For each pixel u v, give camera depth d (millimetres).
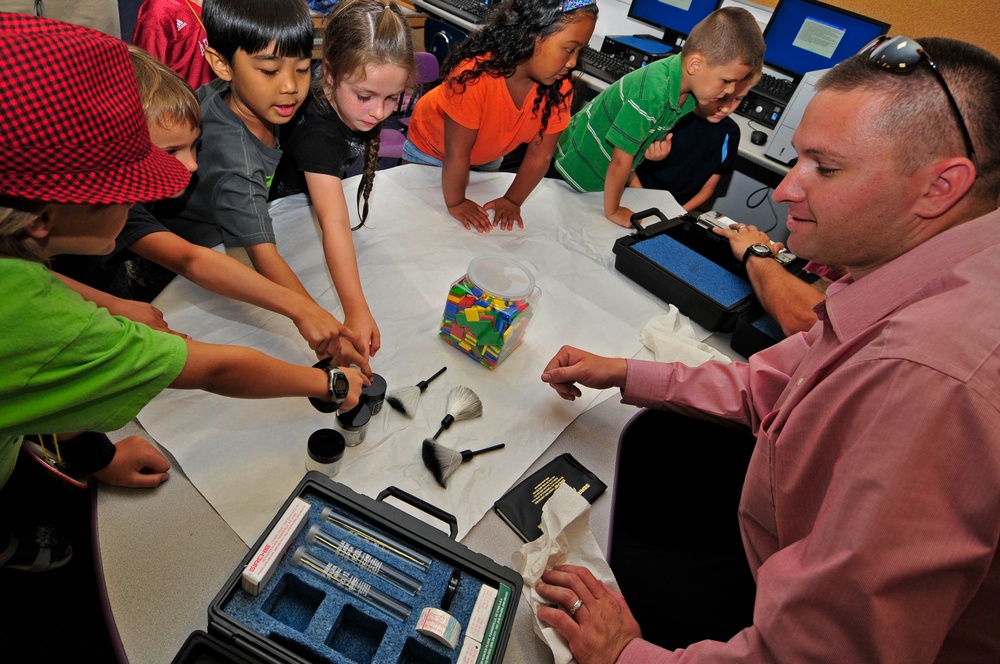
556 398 1067
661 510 1088
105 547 715
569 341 1197
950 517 514
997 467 492
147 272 1386
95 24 2023
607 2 3365
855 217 694
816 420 667
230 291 1034
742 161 2771
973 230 637
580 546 812
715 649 662
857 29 2387
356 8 1100
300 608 685
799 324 1143
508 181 1713
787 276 1228
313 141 1227
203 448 846
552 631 721
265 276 1123
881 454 541
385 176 1572
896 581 521
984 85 592
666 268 1328
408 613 668
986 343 531
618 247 1383
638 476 1113
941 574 514
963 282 597
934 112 604
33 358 574
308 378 827
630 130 1606
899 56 618
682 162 2264
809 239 768
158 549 726
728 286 1311
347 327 1062
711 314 1259
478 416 987
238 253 1255
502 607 682
